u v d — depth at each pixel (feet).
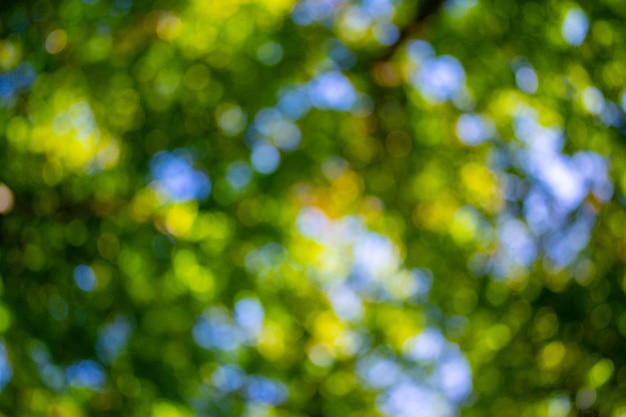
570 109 12.41
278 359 13.23
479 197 13.19
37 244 10.39
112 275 11.19
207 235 12.77
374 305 13.94
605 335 10.87
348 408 13.46
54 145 11.48
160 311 11.79
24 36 10.94
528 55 12.71
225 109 13.30
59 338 10.28
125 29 12.45
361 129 14.03
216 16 13.26
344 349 13.76
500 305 12.26
